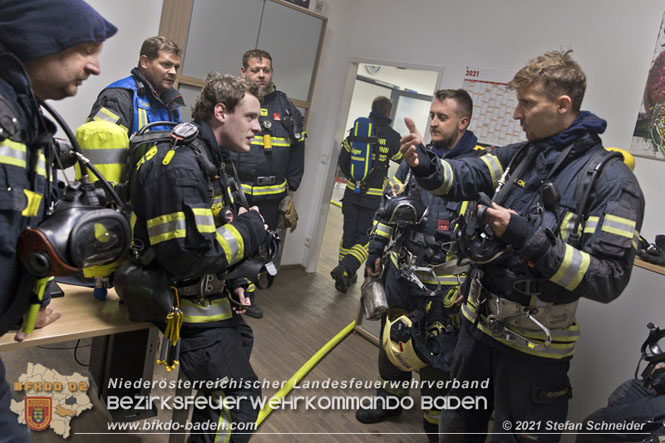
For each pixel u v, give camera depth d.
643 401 1.64
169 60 2.47
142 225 1.57
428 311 2.37
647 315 2.09
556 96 1.51
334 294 4.24
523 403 1.66
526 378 1.65
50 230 1.08
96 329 1.51
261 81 3.18
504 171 1.83
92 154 1.78
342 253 4.29
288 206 3.52
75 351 2.50
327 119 4.38
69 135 1.20
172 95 2.60
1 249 1.00
